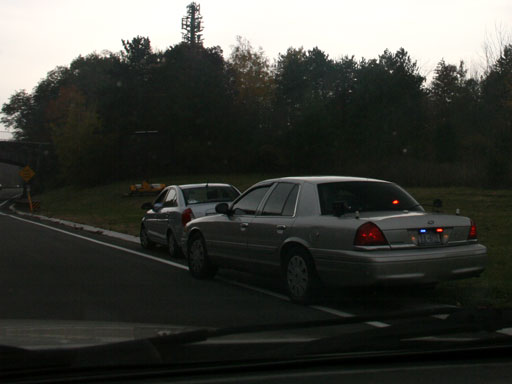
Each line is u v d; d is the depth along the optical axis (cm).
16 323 475
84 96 9069
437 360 420
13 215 3747
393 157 4316
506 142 3322
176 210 1280
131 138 7150
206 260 990
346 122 5225
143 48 7562
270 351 395
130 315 712
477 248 747
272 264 830
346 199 788
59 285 947
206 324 661
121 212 3616
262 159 6378
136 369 353
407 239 711
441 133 4553
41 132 10319
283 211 829
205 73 7050
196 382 357
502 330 465
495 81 4584
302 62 9175
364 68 5809
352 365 401
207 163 6925
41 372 336
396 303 776
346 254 702
